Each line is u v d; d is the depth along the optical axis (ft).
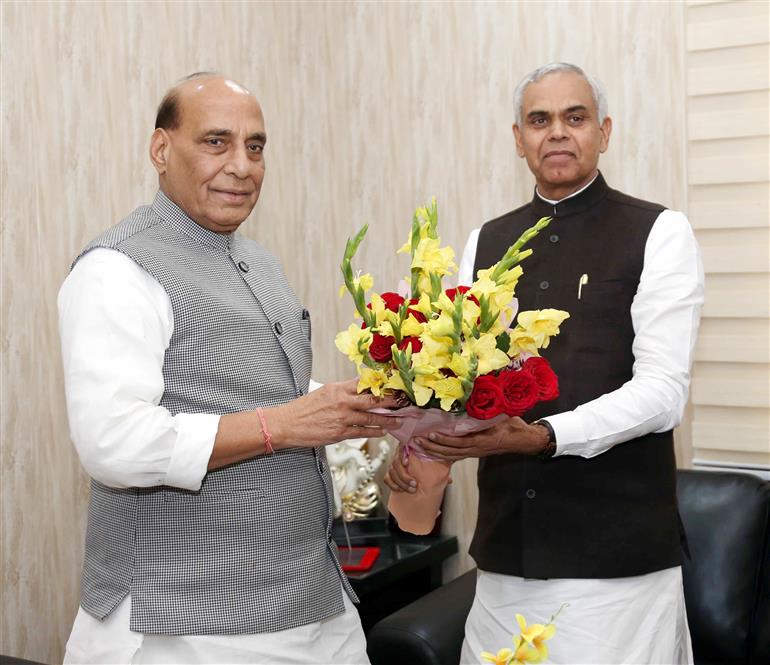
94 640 5.46
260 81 10.74
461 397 4.82
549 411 6.58
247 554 5.51
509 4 10.32
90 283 5.33
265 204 10.78
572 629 6.43
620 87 9.78
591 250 6.77
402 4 10.94
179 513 5.43
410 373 4.76
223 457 5.27
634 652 6.43
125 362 5.18
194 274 5.65
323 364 11.62
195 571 5.40
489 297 4.75
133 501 5.48
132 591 5.36
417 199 11.04
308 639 5.72
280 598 5.58
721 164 9.30
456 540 10.77
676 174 9.58
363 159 11.32
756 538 8.56
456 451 5.72
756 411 9.33
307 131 11.42
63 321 5.41
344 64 11.32
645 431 6.25
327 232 11.56
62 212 8.45
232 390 5.60
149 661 5.36
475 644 7.02
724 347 9.37
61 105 8.42
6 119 7.91
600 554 6.44
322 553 5.94
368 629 10.62
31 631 8.19
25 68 8.09
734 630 8.41
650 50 9.62
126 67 9.06
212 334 5.56
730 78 9.21
